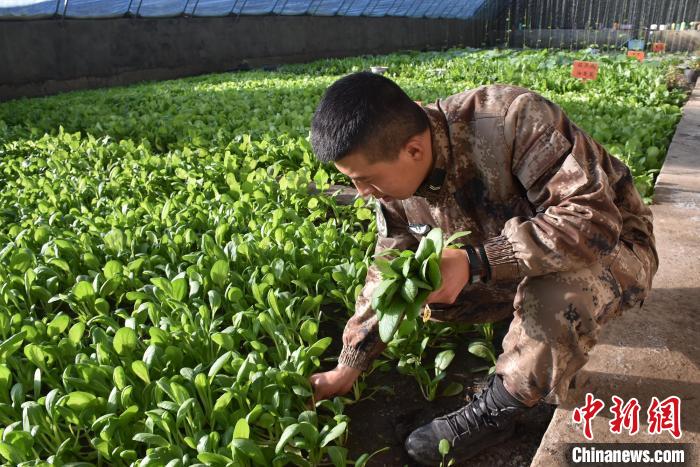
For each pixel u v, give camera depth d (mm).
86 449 1872
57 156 4887
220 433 1751
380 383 2164
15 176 4672
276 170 4129
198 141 5082
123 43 14125
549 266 1418
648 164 4320
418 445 1767
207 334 2078
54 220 3277
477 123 1562
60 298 2391
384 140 1386
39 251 2990
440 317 2127
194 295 2482
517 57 13516
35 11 12195
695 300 2309
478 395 1847
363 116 1359
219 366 1744
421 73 12086
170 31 15141
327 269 2684
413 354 2195
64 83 13023
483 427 1723
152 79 14930
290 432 1568
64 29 12859
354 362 1877
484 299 2047
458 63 13281
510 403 1636
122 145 5051
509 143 1524
